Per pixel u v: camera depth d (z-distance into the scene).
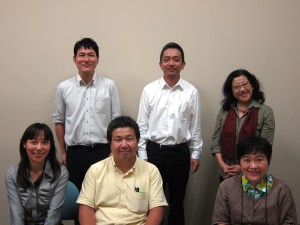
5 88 2.68
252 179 1.65
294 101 2.74
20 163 1.82
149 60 2.66
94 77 2.42
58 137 2.51
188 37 2.66
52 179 1.82
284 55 2.69
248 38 2.67
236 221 1.69
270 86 2.72
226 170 2.20
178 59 2.31
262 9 2.65
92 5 2.61
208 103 2.72
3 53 2.64
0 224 2.79
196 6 2.63
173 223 2.45
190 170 2.47
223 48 2.67
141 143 2.39
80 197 1.77
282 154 2.78
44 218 1.84
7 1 2.60
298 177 2.80
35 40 2.64
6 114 2.71
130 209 1.74
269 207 1.63
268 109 2.21
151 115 2.39
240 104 2.29
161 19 2.64
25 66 2.66
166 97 2.36
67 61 2.65
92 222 1.73
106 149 2.44
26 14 2.61
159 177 1.83
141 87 2.69
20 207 1.79
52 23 2.62
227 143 2.24
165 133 2.32
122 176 1.77
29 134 1.76
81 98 2.39
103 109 2.41
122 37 2.64
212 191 2.80
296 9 2.65
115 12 2.62
